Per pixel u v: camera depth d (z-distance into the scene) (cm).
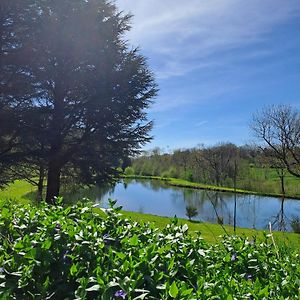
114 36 1723
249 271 294
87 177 1717
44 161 1600
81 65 1647
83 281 213
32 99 1619
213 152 3481
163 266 239
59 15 1622
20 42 1564
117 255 237
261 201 3152
